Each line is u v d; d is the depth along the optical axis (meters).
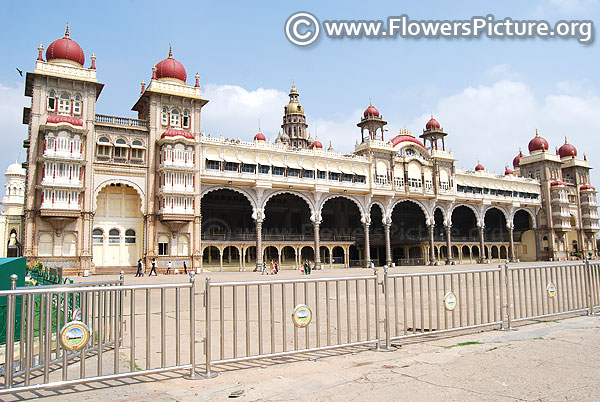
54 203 33.97
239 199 52.25
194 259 39.50
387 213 54.69
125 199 38.72
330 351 8.02
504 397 5.25
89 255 35.28
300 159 48.44
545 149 71.25
